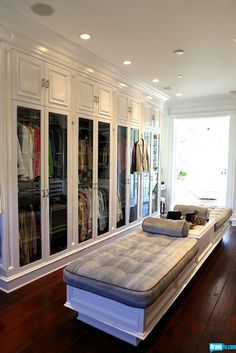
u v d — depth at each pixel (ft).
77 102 10.37
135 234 9.50
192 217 11.21
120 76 12.64
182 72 12.63
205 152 26.08
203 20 7.80
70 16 7.63
